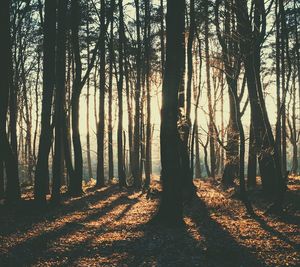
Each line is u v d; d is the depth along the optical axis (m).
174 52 14.65
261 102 16.81
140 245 12.52
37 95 42.34
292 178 29.27
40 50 36.66
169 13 14.73
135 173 33.28
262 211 17.97
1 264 10.80
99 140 33.25
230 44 21.08
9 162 19.83
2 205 20.02
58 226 15.75
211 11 23.62
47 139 19.95
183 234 13.79
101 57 33.56
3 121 19.58
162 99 14.82
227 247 11.95
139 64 34.28
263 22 16.69
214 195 23.67
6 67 19.34
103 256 11.48
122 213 19.02
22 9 28.77
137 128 33.84
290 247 11.99
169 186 15.09
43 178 19.81
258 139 22.02
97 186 32.88
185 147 22.39
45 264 10.79
